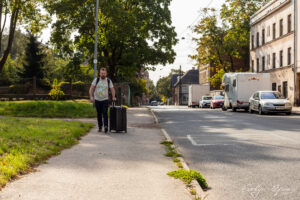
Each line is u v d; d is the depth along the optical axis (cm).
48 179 462
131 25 3241
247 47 6266
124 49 3662
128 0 3556
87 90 3425
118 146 771
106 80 1046
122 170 527
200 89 5456
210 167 586
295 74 3353
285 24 3622
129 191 414
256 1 4628
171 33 3572
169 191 416
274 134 1056
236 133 1096
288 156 676
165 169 537
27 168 516
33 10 3172
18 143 686
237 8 4616
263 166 589
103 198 384
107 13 3136
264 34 4294
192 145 840
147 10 3488
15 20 3112
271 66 4019
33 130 898
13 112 1698
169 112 2728
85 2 3256
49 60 5897
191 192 411
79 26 3472
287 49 3566
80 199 379
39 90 4075
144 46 3609
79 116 1698
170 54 3634
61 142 767
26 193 396
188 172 490
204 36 4641
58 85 3350
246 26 4694
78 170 521
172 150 725
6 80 5188
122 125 1059
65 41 3569
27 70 4641
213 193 432
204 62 4791
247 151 743
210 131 1170
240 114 2331
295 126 1330
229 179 504
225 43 4672
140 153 683
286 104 2183
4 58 3081
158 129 1205
